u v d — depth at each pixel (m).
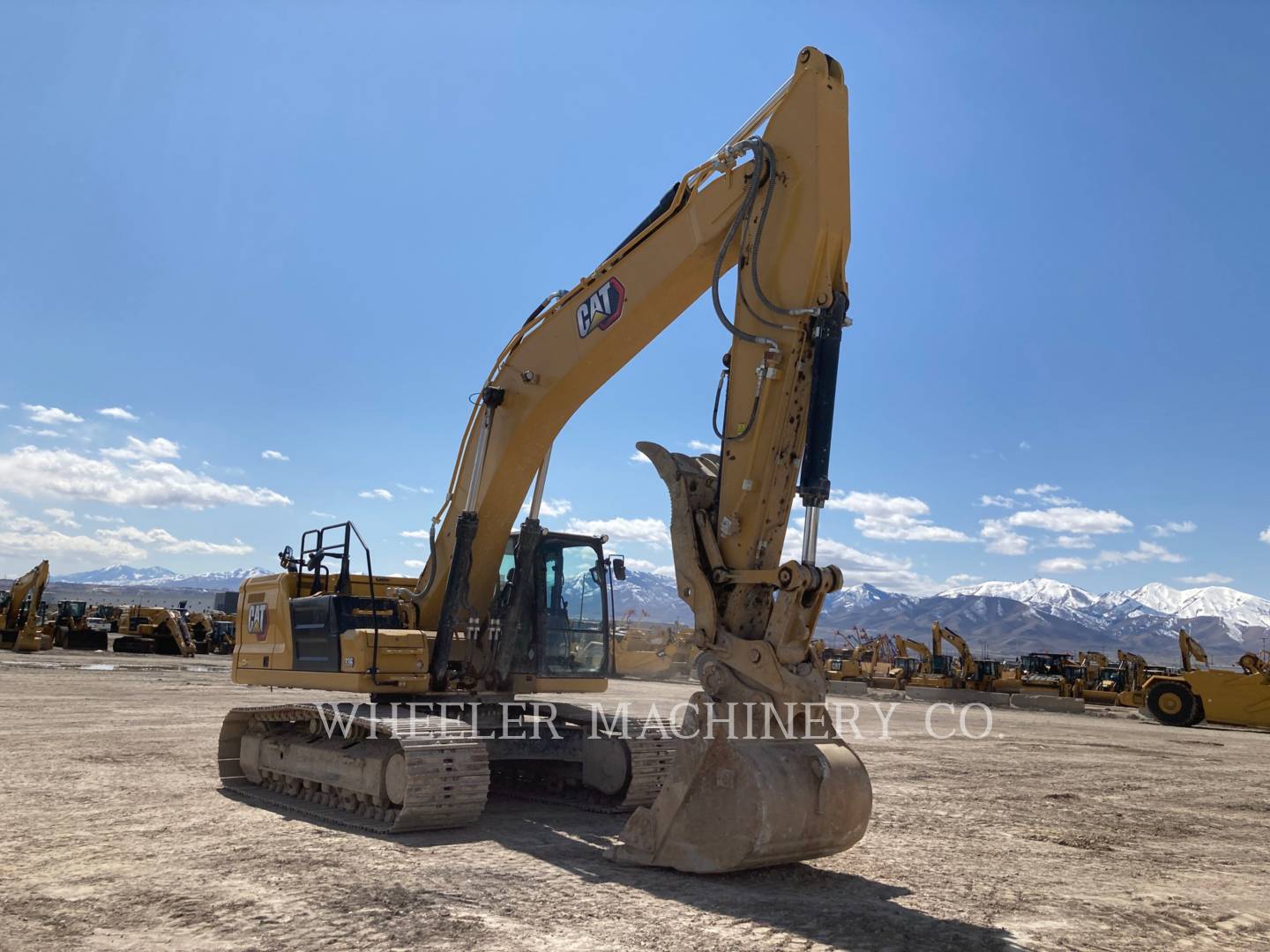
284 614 11.37
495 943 5.47
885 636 51.19
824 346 7.09
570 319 9.56
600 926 5.84
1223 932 6.41
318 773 9.92
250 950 5.29
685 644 49.22
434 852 7.89
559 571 11.26
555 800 10.77
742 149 7.83
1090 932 6.23
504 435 10.16
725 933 5.74
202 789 11.01
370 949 5.34
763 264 7.58
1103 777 15.09
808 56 7.55
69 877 6.83
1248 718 29.81
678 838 7.05
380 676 9.85
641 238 8.89
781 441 7.28
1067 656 45.44
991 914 6.52
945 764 15.82
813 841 6.84
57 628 47.47
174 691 24.69
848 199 7.41
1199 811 12.07
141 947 5.33
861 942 5.68
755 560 7.23
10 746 13.91
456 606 10.22
